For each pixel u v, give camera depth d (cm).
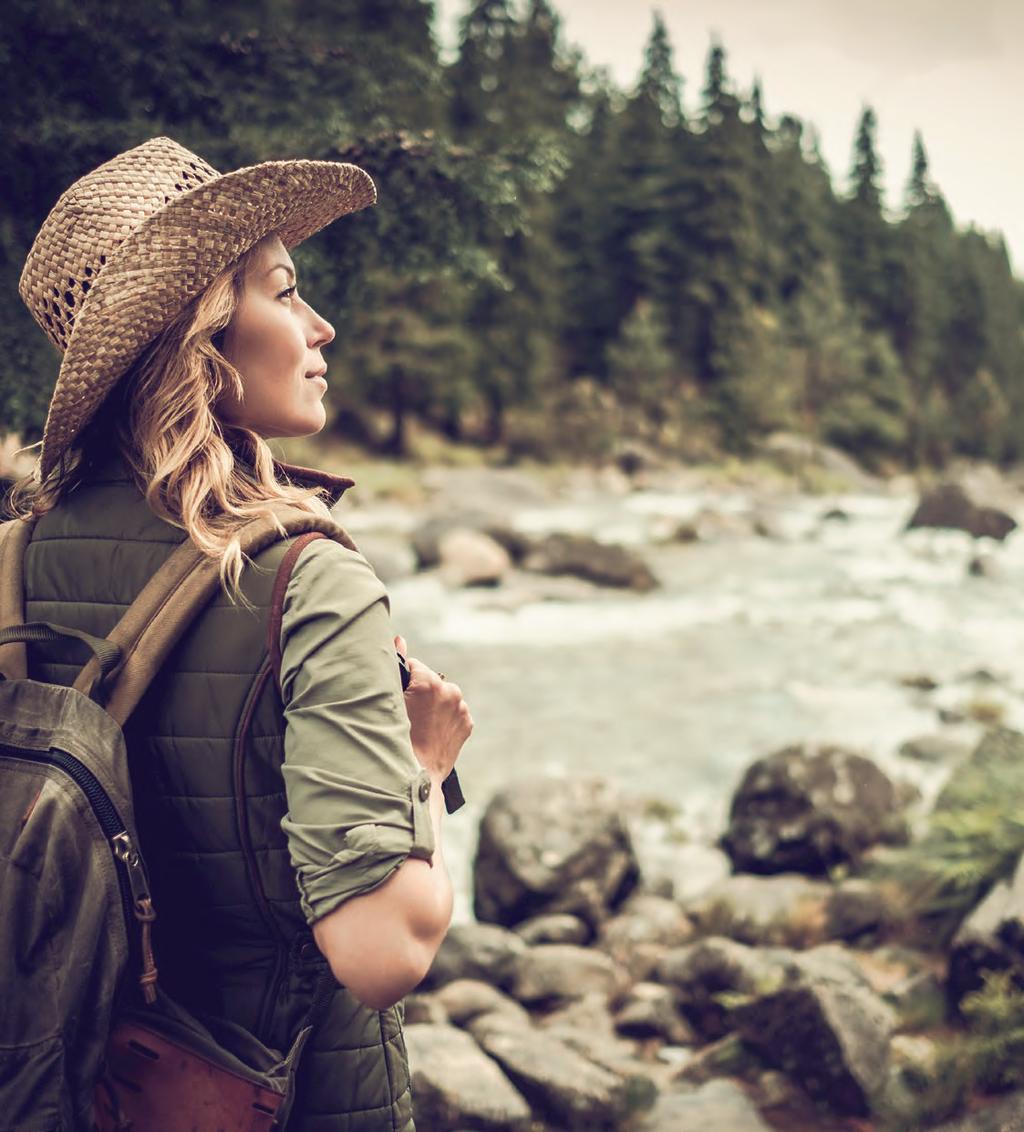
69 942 106
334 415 4209
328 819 101
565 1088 339
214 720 110
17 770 108
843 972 383
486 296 4562
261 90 416
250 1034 118
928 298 6681
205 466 116
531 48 6028
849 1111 331
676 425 5069
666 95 6600
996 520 2773
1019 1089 307
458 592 1767
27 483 138
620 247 5444
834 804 577
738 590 1870
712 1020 409
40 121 362
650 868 621
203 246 115
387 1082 129
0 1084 105
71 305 125
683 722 1010
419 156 413
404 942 100
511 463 4409
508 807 560
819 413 5491
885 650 1354
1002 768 523
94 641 112
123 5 386
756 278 5512
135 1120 116
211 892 115
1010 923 365
